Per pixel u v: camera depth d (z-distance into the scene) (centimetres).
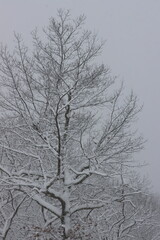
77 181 1084
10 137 1216
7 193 1298
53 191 1063
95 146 1134
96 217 1230
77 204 1198
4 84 1082
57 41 1130
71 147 1205
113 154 1118
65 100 1130
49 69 1110
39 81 1105
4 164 1220
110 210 1305
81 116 1142
